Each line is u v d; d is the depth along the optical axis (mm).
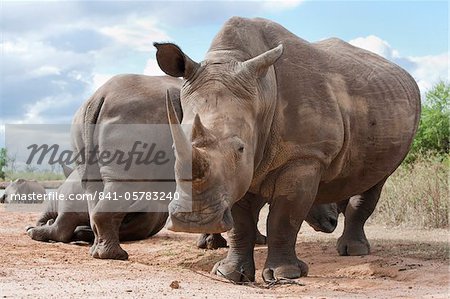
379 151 10797
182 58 8562
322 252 11938
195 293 7434
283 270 9266
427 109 24266
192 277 8969
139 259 11078
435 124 23703
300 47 9992
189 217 7688
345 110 10125
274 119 9320
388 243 12516
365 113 10508
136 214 12906
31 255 10633
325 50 10766
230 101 8320
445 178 15461
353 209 11906
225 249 12352
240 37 9344
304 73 9758
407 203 15578
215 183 7723
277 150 9383
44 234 12969
